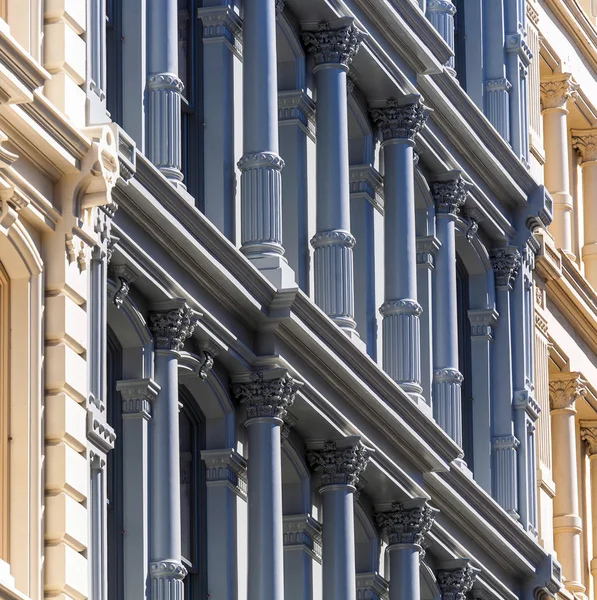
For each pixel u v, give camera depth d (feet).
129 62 150.92
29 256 127.54
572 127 270.26
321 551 173.88
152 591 145.07
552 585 215.31
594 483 264.93
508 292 217.77
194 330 152.66
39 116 125.90
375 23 182.70
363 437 172.96
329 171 174.40
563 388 250.78
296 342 162.71
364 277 186.09
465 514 196.13
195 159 161.89
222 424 159.94
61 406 128.06
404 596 182.50
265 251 161.07
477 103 220.02
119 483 146.20
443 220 201.26
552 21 254.88
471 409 213.05
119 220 142.20
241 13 167.12
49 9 133.28
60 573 126.00
